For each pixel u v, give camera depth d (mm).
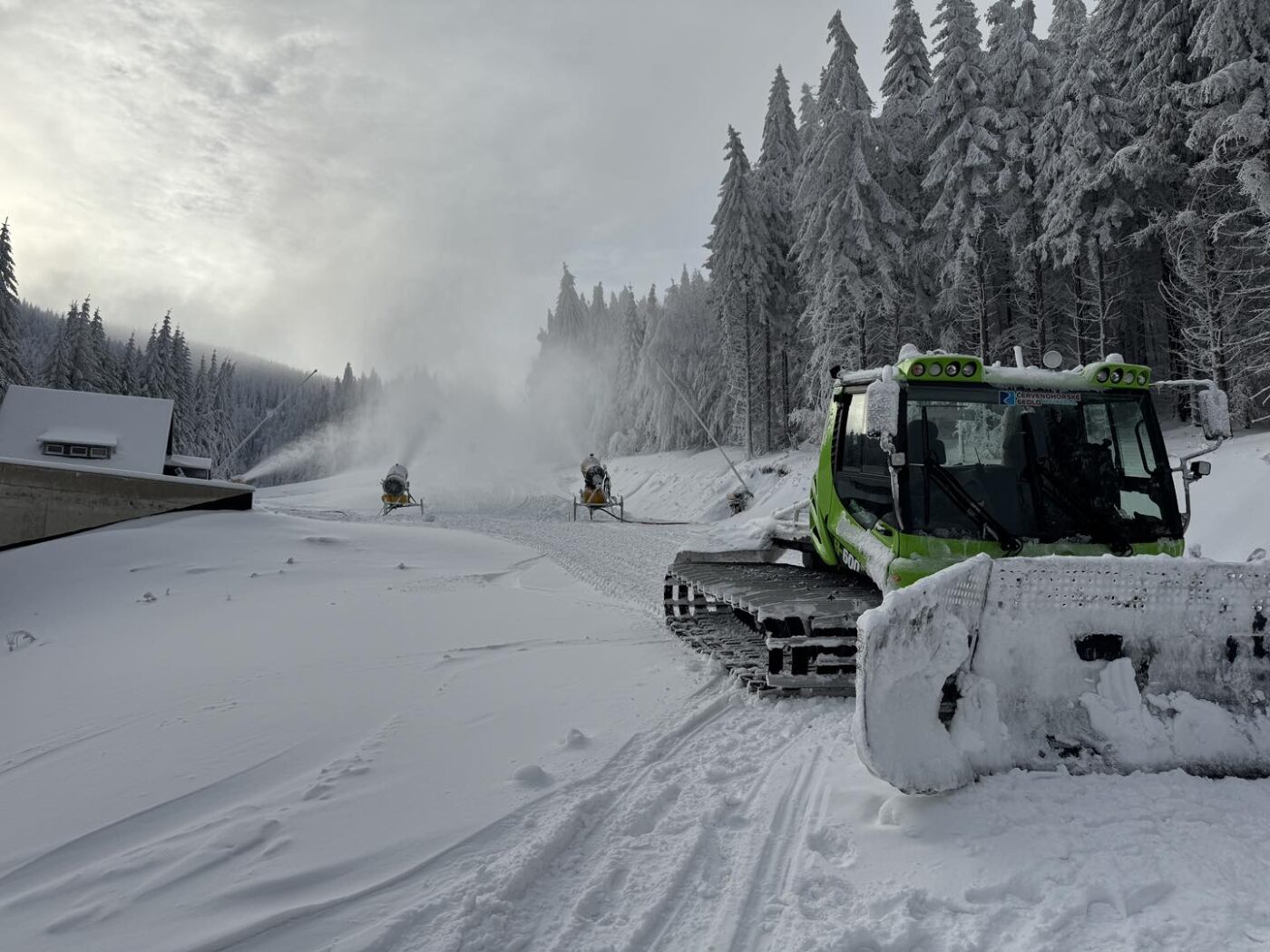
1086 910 2766
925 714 3680
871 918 2771
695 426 49812
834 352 27188
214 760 4574
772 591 6027
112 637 8555
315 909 2873
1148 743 3855
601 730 5000
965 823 3398
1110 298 24250
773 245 36062
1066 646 4020
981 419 5328
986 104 24891
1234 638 4055
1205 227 20531
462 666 6801
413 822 3619
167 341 66000
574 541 18531
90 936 2732
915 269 27719
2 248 43688
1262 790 3617
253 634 8328
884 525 5441
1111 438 5395
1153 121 22328
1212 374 20922
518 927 2775
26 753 4805
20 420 35781
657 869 3176
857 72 26922
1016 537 5090
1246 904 2721
